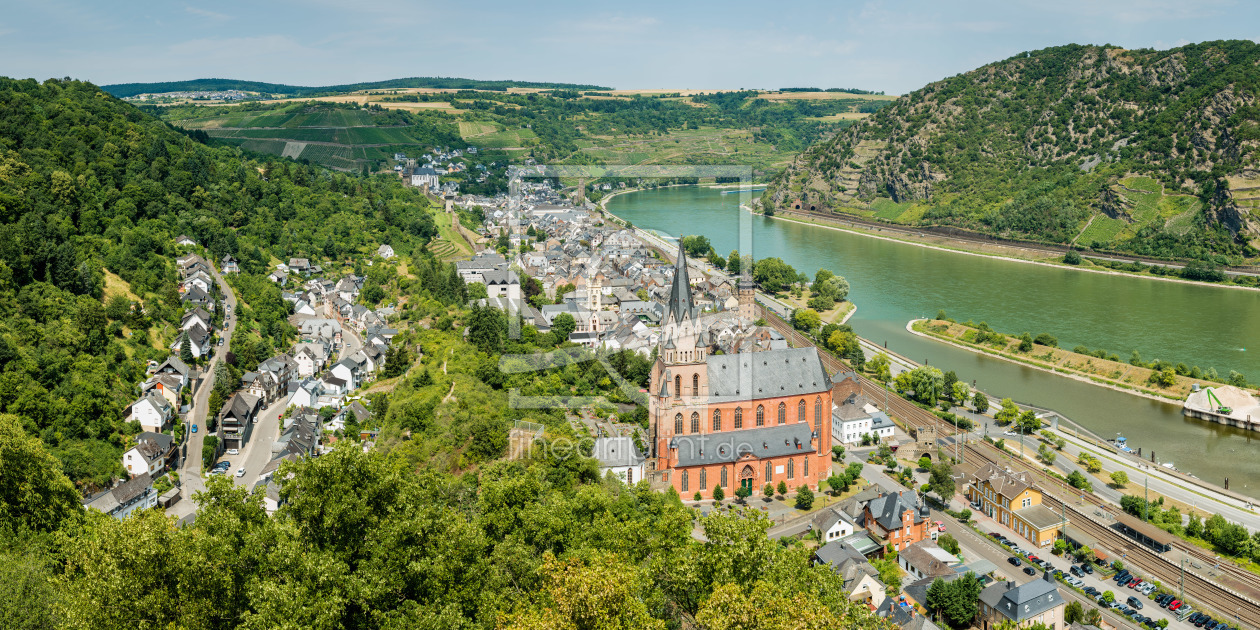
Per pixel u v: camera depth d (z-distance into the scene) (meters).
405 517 104.06
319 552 98.31
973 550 187.25
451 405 186.50
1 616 99.38
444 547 103.81
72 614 91.06
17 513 130.62
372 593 94.56
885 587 165.62
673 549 127.31
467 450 170.38
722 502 194.88
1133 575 179.75
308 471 103.50
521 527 125.44
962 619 159.88
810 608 97.38
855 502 190.38
